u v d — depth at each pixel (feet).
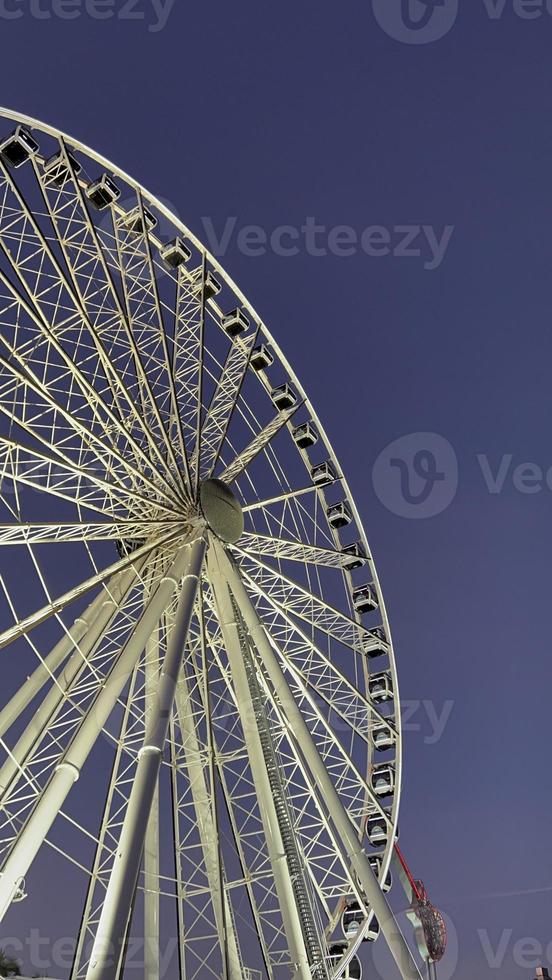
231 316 126.21
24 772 75.41
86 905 76.74
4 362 82.84
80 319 96.78
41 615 88.28
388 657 122.01
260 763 90.38
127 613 96.84
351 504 128.06
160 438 105.09
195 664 102.01
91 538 94.02
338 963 96.78
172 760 92.32
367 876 87.81
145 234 104.01
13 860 69.56
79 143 104.42
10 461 85.56
